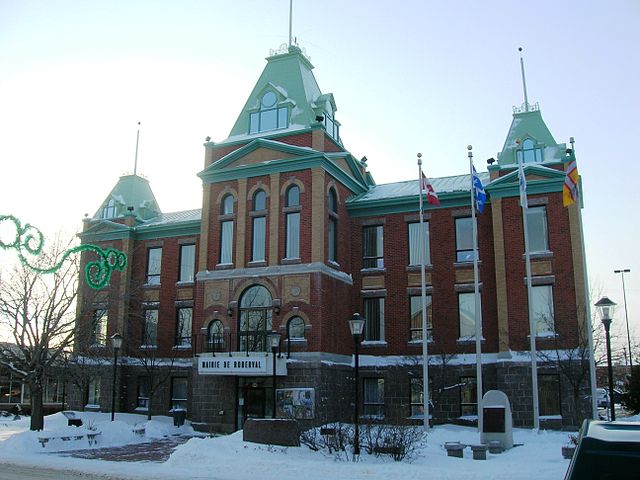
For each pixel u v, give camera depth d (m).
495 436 24.08
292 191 35.44
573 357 31.11
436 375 34.06
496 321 34.19
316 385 32.03
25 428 34.88
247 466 18.58
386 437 20.48
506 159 36.25
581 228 29.34
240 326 34.81
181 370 39.91
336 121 39.69
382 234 37.62
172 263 42.34
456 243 35.97
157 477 17.17
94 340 39.34
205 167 37.91
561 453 21.52
